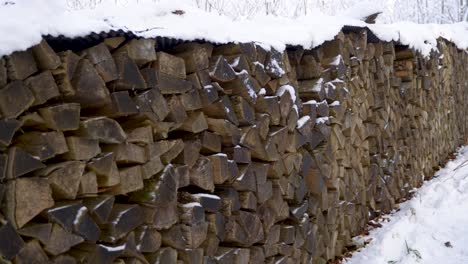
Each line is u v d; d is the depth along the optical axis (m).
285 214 4.04
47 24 2.23
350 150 5.18
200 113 3.21
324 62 4.82
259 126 3.66
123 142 2.64
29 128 2.35
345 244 5.12
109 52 2.56
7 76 2.14
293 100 4.07
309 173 4.47
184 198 3.18
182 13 3.17
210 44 3.29
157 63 2.87
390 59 6.14
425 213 6.05
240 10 7.57
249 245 3.61
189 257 3.06
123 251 2.63
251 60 3.57
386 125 6.07
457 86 9.30
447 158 8.65
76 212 2.38
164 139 3.01
